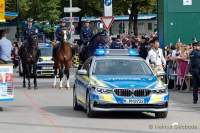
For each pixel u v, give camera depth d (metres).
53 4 89.62
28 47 44.03
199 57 32.50
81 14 92.31
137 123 23.80
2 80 28.41
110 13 47.47
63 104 32.06
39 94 38.94
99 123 23.75
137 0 82.56
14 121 24.58
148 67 26.94
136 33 83.25
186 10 46.38
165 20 46.38
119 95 24.53
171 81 42.44
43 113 27.59
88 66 27.45
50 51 58.22
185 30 46.44
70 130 21.75
